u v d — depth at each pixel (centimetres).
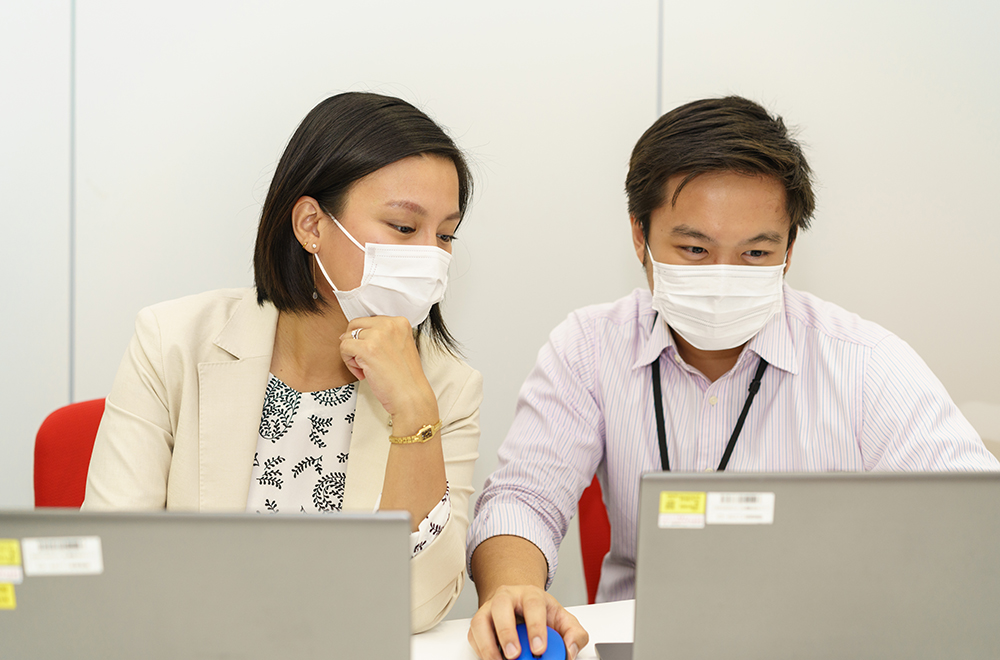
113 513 63
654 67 221
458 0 212
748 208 118
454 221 125
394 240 118
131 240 207
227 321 129
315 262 125
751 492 69
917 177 231
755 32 222
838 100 227
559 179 222
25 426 207
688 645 72
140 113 204
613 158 223
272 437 125
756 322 127
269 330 127
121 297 208
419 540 105
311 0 206
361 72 211
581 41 218
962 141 231
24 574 64
